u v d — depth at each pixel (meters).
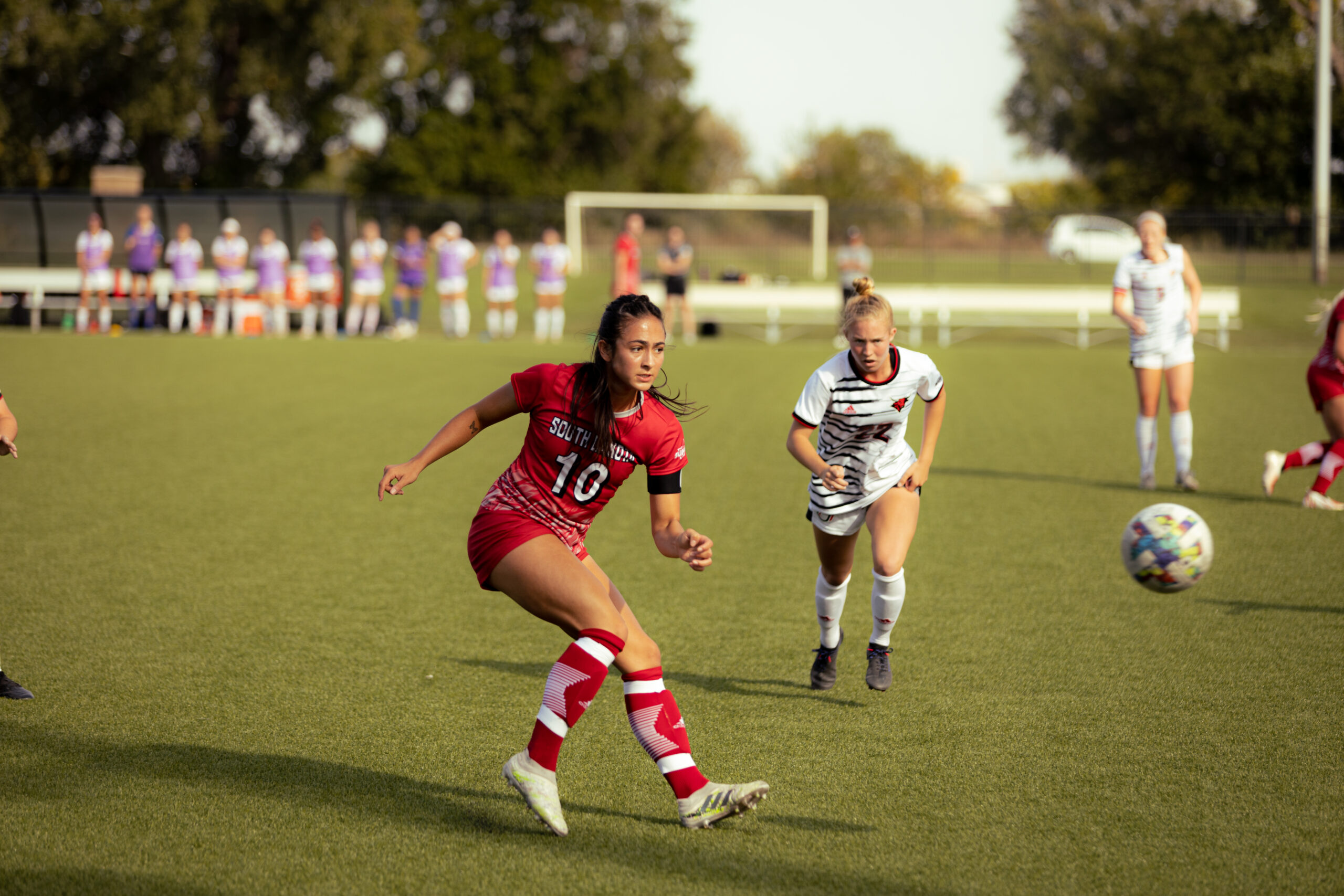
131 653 14.16
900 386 12.06
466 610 16.14
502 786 10.62
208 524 21.09
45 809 10.01
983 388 43.09
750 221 108.88
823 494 12.61
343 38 109.50
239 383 42.25
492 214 95.62
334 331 62.81
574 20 153.25
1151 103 133.38
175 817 9.89
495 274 62.72
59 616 15.58
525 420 35.09
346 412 35.59
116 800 10.20
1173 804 10.20
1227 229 87.69
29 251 66.19
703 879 8.90
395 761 11.12
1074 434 32.59
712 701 12.78
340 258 65.19
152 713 12.24
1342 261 86.50
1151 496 24.06
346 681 13.31
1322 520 21.69
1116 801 10.26
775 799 10.31
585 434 9.51
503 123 147.75
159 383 41.66
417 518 21.88
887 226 102.94
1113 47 138.75
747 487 25.28
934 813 10.02
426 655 14.28
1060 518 22.06
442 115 142.38
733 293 64.62
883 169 181.00
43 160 111.06
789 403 38.75
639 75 160.12
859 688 13.20
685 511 22.88
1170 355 24.41
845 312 11.86
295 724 12.01
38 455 27.66
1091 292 62.03
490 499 9.98
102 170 71.62
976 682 13.37
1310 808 10.12
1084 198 154.62
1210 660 14.09
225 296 61.81
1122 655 14.28
